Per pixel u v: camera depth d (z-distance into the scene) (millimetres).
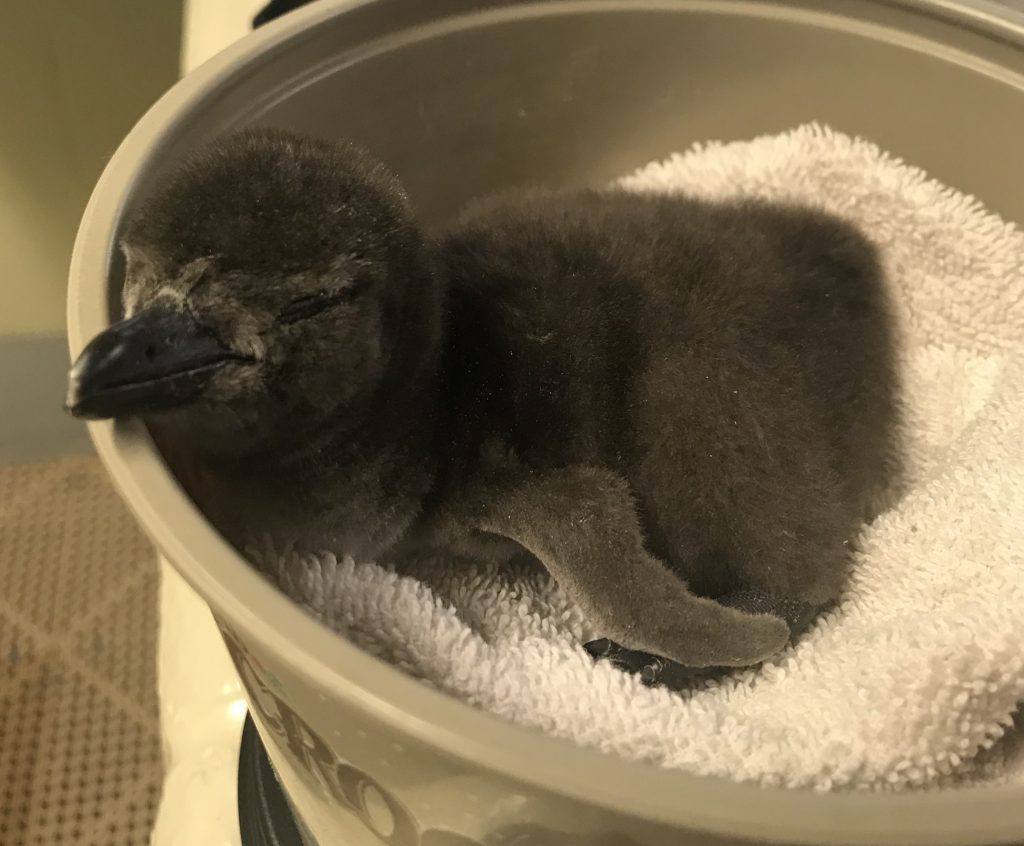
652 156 845
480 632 659
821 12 749
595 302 645
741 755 491
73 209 1180
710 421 633
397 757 352
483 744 312
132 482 400
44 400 1327
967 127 745
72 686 1157
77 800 1079
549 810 328
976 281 784
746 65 789
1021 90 703
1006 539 637
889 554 671
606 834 332
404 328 552
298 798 535
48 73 1068
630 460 645
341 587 592
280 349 489
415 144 750
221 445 526
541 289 644
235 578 356
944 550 649
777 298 668
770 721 524
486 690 562
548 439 627
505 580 696
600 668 585
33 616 1212
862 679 539
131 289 479
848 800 310
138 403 441
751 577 658
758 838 301
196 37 802
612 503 613
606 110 811
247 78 605
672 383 634
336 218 496
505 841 372
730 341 642
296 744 441
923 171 784
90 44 1054
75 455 1371
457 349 621
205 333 467
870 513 725
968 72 721
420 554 689
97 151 1135
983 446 699
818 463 652
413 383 578
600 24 758
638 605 595
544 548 606
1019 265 767
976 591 617
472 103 758
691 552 653
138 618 1215
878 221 796
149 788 1089
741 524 642
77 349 451
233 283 469
